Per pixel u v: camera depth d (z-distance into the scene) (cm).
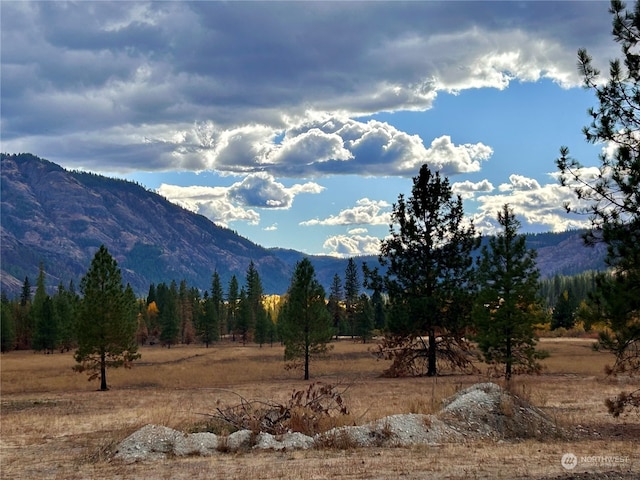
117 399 3027
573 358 5116
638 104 1338
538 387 2827
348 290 11338
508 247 3142
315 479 1048
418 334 3838
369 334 9100
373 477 1043
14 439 1752
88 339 3778
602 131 1336
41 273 10956
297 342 4294
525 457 1216
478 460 1186
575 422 1744
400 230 3859
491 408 1658
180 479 1114
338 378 4097
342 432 1500
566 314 10062
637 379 3167
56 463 1362
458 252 3762
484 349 3164
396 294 3875
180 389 3594
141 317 11581
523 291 3073
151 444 1469
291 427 1641
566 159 1341
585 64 1359
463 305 3666
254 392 3081
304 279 4316
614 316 1434
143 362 6456
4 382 4297
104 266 3841
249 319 10788
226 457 1353
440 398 2003
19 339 10344
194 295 13162
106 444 1548
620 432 1625
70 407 2698
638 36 1359
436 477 1018
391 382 3384
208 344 10338
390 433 1482
